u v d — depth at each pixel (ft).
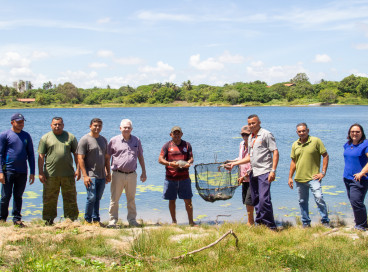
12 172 24.11
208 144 83.51
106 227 24.79
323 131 118.11
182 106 588.09
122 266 16.38
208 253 17.84
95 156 24.56
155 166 54.13
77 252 17.81
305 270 15.53
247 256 17.22
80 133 117.60
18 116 24.09
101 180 24.97
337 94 563.48
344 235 21.27
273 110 361.10
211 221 28.55
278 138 95.61
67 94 641.40
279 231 22.82
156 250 18.26
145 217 30.01
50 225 24.56
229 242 19.07
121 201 35.27
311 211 31.22
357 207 23.34
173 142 26.22
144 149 74.79
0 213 24.45
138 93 633.20
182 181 26.18
